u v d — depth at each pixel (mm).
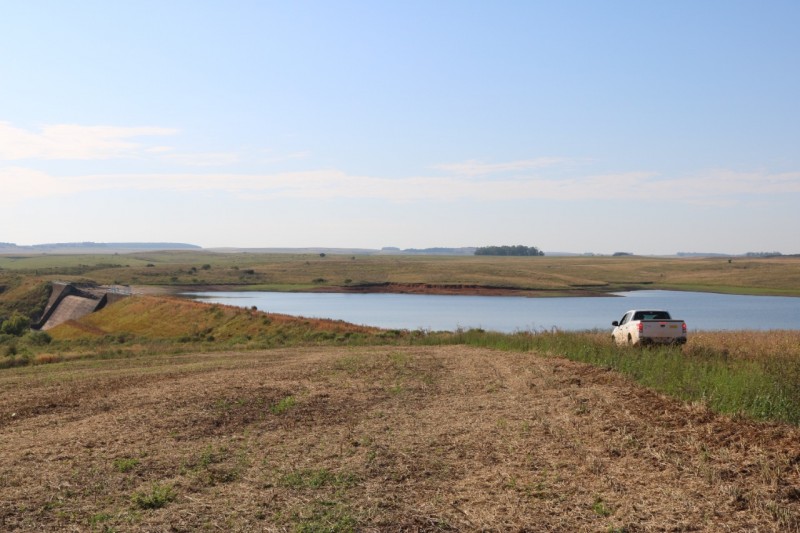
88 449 12727
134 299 85562
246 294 154625
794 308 108812
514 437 12828
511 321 85625
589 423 13617
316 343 45531
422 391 19250
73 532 8422
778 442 11180
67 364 34094
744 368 17578
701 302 124812
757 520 8328
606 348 25906
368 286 170125
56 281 134750
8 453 12578
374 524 8508
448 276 186750
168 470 11141
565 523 8430
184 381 22641
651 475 10148
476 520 8578
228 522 8672
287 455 11961
